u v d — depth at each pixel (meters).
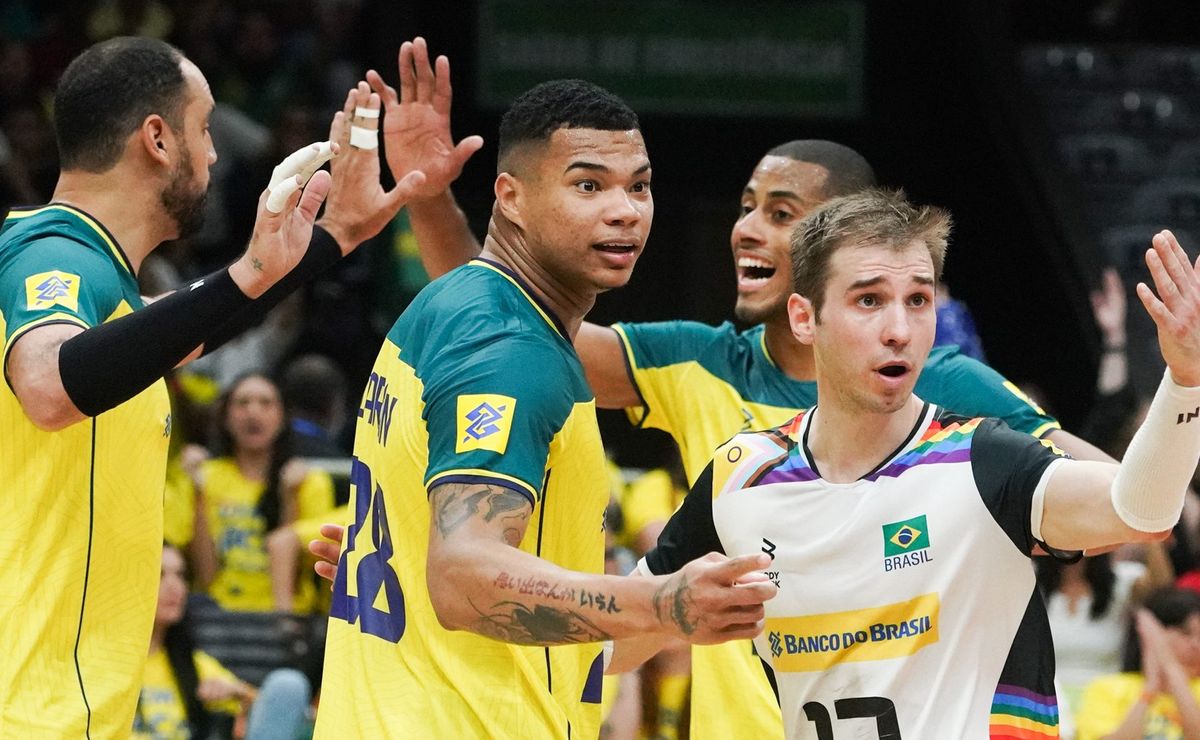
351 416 31.81
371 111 11.90
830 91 39.41
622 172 9.66
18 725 10.23
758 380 12.94
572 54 38.94
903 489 9.45
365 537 9.89
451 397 9.01
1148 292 8.51
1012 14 48.31
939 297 19.34
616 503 21.77
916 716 9.33
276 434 22.89
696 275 41.72
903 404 9.58
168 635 17.86
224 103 39.28
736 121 41.41
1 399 10.45
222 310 9.79
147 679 17.62
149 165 11.14
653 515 21.69
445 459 8.91
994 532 9.27
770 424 12.74
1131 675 19.61
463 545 8.62
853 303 9.51
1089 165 41.66
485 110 39.25
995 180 40.41
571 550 9.75
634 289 41.62
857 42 39.28
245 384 22.91
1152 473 8.55
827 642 9.55
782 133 41.47
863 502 9.51
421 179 12.05
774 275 12.78
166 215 11.33
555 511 9.57
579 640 8.52
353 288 35.16
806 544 9.61
